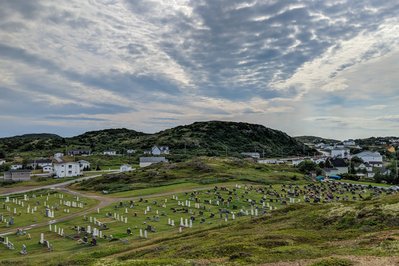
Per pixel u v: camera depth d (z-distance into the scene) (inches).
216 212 2908.5
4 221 2755.9
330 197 3607.3
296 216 1962.4
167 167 5880.9
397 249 1064.8
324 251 1149.1
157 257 1338.6
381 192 4045.3
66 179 6082.7
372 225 1533.0
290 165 7500.0
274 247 1283.2
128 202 3508.9
